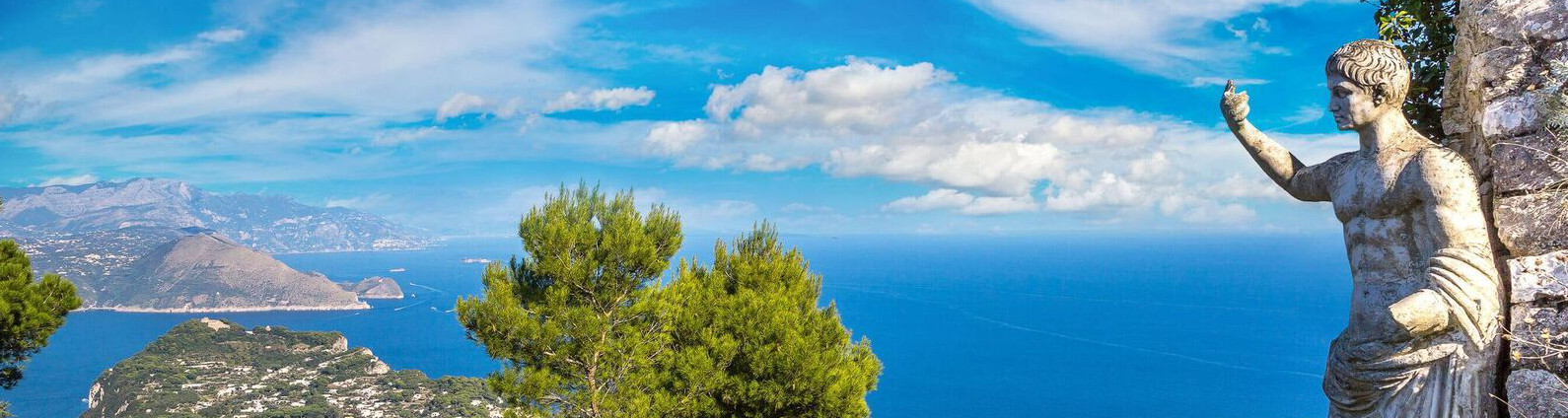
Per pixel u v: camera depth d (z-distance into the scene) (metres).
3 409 12.47
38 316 11.16
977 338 162.75
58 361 168.62
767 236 14.40
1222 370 127.06
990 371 129.50
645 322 12.33
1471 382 3.34
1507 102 3.29
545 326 11.19
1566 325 3.09
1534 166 3.19
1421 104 4.43
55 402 130.25
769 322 12.51
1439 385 3.43
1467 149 3.66
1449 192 3.23
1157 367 130.00
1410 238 3.46
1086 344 153.62
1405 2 4.48
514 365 11.59
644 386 11.98
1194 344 149.88
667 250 12.62
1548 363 3.10
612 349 11.61
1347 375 3.76
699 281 13.84
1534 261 3.17
